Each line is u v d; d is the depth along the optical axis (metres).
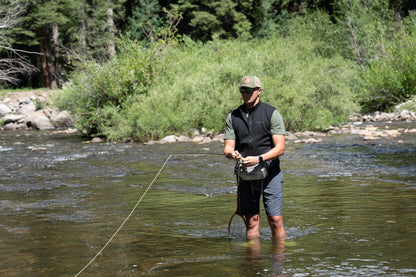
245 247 4.23
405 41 23.53
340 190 6.87
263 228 5.00
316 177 8.13
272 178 4.54
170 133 16.42
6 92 34.06
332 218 5.22
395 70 22.64
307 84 18.09
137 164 10.66
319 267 3.55
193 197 6.84
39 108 28.56
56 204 6.64
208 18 37.78
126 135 16.77
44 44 38.06
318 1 41.19
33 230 5.16
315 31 30.38
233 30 40.44
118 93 17.61
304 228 4.84
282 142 4.48
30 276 3.63
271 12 43.91
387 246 4.05
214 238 4.62
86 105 18.25
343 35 29.23
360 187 7.04
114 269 3.72
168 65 18.56
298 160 10.30
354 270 3.45
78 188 7.91
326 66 20.14
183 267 3.69
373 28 26.83
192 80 17.67
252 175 4.43
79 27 38.62
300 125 17.00
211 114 16.69
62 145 15.70
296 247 4.15
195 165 10.23
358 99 22.55
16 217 5.87
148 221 5.45
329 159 10.29
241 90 4.52
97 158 11.95
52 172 9.83
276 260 3.77
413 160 9.66
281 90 17.16
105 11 36.84
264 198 4.58
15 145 16.09
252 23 42.16
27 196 7.34
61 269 3.77
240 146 4.61
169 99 16.86
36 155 12.91
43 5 35.59
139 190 7.53
